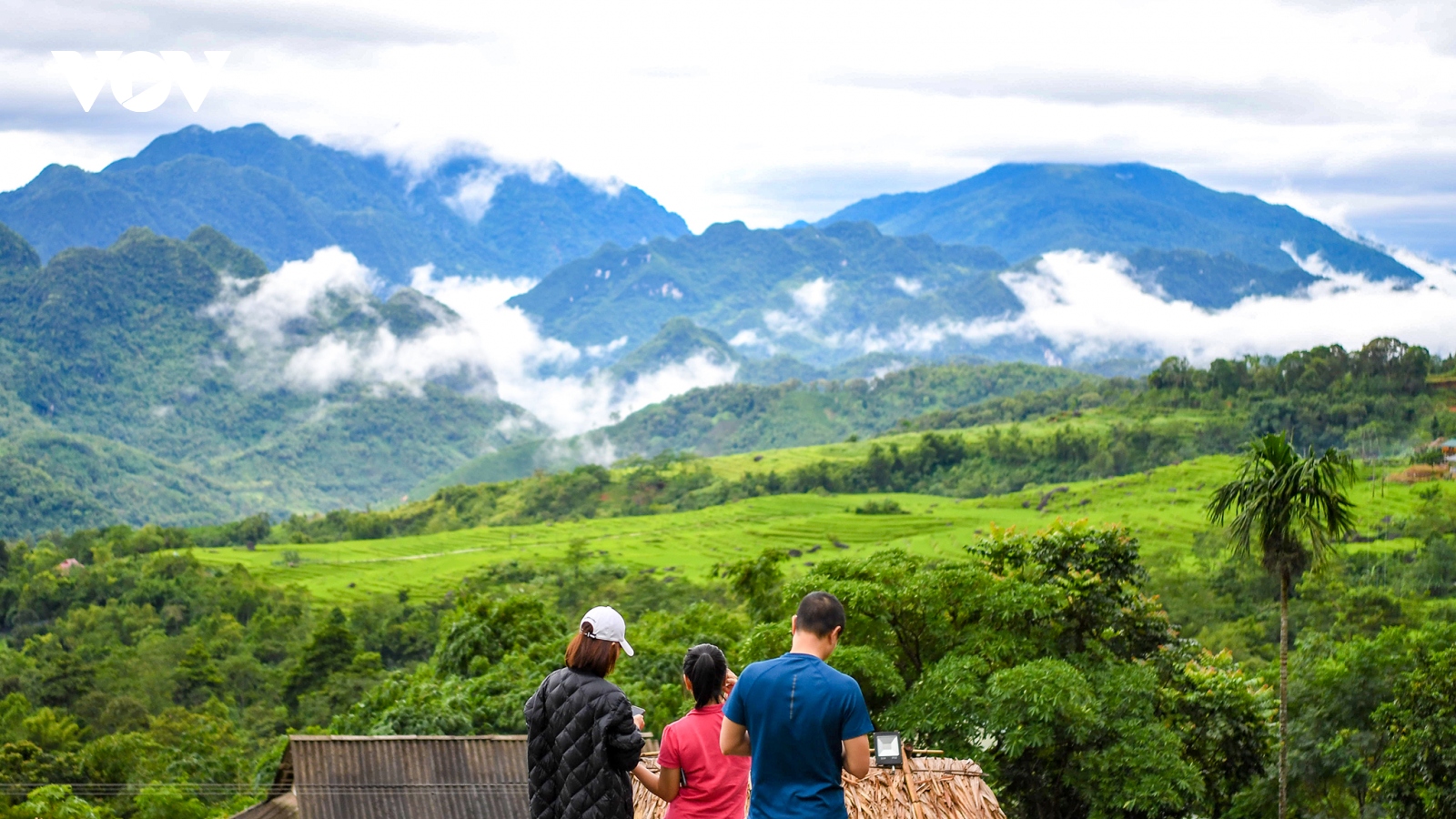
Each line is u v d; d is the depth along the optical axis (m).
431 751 24.42
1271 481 25.78
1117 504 148.50
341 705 67.75
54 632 119.75
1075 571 27.16
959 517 158.88
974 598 24.47
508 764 24.50
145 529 188.12
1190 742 28.14
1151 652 28.31
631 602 99.00
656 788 6.57
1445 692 24.64
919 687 22.83
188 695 83.00
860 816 8.59
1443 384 194.88
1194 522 130.88
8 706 67.06
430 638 97.88
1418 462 144.25
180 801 41.44
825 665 5.51
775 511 184.25
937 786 9.20
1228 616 72.31
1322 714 29.98
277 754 39.91
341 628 76.94
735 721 5.61
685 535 161.75
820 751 5.36
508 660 44.56
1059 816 23.67
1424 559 90.00
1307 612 68.31
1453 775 23.88
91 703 76.25
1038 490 175.12
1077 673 21.28
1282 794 26.58
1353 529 26.23
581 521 196.00
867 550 138.75
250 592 121.38
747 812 5.86
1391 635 29.95
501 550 162.38
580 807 5.99
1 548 160.00
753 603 37.38
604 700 6.12
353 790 23.48
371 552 169.62
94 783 51.56
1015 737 20.86
